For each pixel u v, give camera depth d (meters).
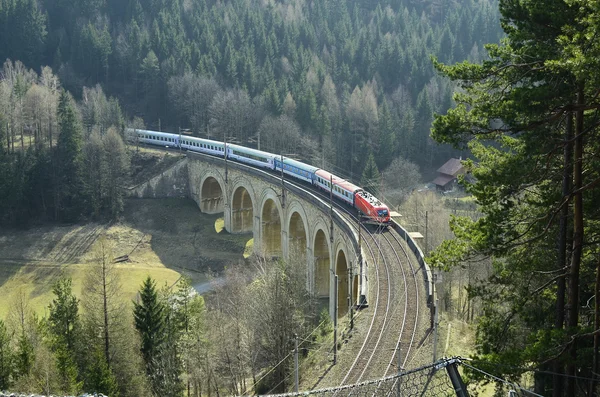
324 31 175.25
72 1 175.88
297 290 58.84
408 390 20.19
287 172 98.00
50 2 178.00
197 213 115.12
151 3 177.25
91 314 53.06
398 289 56.19
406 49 162.12
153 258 99.88
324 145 124.88
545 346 23.67
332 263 74.94
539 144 25.67
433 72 156.38
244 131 134.50
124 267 95.44
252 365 51.47
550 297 29.48
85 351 51.09
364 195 77.38
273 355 50.00
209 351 51.34
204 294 84.25
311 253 81.56
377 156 126.19
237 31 165.12
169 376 48.88
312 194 82.88
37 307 84.19
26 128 131.25
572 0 23.84
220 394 52.19
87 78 159.75
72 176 109.75
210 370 50.03
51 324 53.81
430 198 91.69
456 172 121.25
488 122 27.09
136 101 156.12
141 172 119.25
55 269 94.88
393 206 102.44
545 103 24.92
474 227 28.95
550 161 26.55
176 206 116.56
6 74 148.12
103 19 174.88
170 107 149.75
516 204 29.00
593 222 28.44
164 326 53.44
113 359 49.84
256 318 53.47
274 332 50.44
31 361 42.94
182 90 143.50
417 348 45.25
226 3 188.25
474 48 166.00
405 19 186.50
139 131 130.88
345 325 52.09
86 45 159.62
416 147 134.50
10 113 118.12
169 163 119.62
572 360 23.73
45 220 109.19
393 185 115.56
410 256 64.12
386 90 158.00
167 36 159.38
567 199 24.97
